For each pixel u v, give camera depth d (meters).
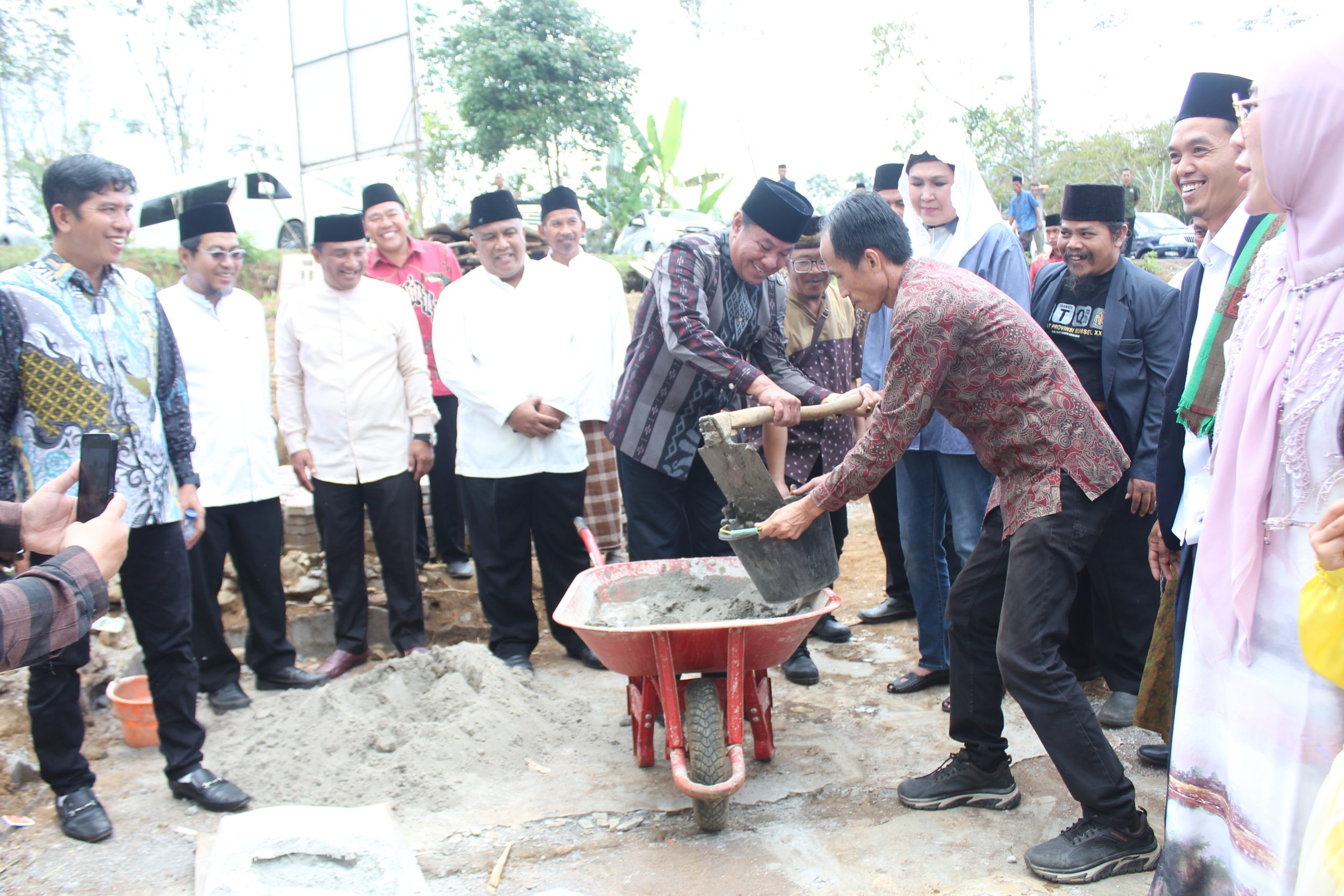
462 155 21.30
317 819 2.88
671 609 3.64
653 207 20.94
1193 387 2.71
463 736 3.70
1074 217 3.82
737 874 2.88
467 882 2.90
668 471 4.17
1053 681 2.76
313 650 5.32
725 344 3.92
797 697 4.28
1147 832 2.76
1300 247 1.97
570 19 19.98
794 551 3.23
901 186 4.38
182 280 4.47
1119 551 3.78
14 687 4.14
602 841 3.11
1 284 3.02
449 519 5.83
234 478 4.38
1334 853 1.55
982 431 2.94
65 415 3.08
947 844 3.00
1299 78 1.89
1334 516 1.71
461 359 4.61
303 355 4.74
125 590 3.32
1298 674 1.96
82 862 3.06
